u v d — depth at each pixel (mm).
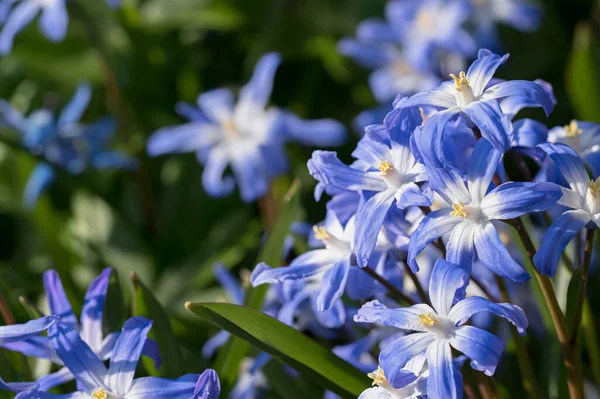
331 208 375
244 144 615
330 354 375
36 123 577
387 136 365
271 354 370
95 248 595
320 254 376
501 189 348
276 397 452
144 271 594
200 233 636
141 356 392
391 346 345
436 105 352
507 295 384
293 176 636
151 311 393
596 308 499
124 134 675
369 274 371
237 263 602
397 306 395
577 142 392
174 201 646
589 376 446
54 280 389
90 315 385
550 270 344
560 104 668
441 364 340
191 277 584
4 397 393
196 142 626
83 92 606
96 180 646
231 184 615
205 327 535
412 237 350
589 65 529
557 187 345
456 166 362
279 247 412
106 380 364
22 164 639
